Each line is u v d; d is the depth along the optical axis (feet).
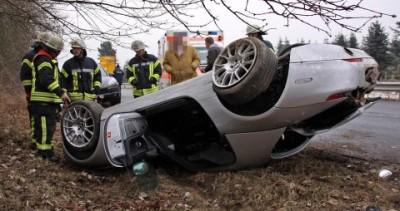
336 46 17.10
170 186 17.12
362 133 29.84
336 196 15.35
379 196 15.51
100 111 19.48
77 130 19.85
